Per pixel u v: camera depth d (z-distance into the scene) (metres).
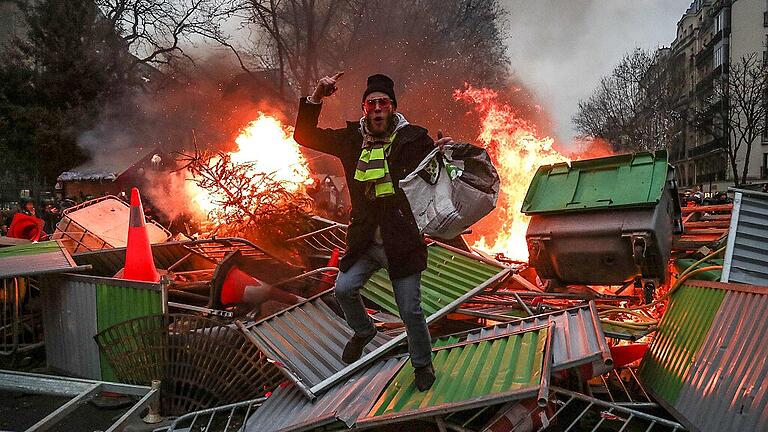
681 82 55.09
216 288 5.23
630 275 5.41
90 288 4.97
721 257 5.39
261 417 3.92
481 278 5.53
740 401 3.12
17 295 5.70
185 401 4.41
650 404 3.94
